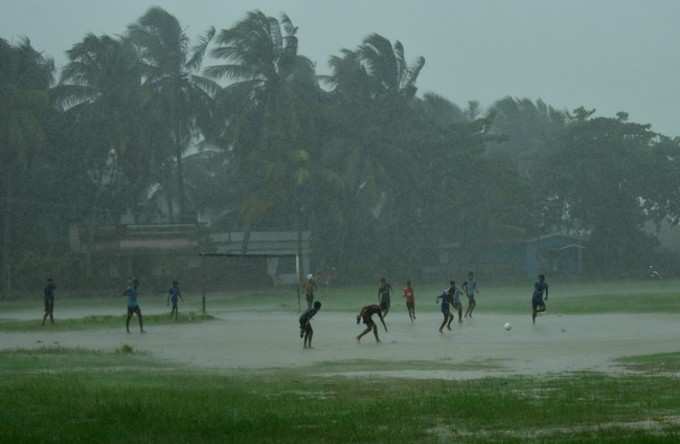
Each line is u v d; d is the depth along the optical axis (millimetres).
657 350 35938
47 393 22219
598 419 17734
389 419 17797
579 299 80250
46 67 119812
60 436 16078
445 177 134625
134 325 57062
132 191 124875
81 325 56938
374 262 133000
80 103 121188
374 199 122188
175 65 124500
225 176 142250
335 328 52500
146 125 122750
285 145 120812
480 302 81250
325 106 128000
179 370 30891
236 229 132750
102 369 31438
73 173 121688
